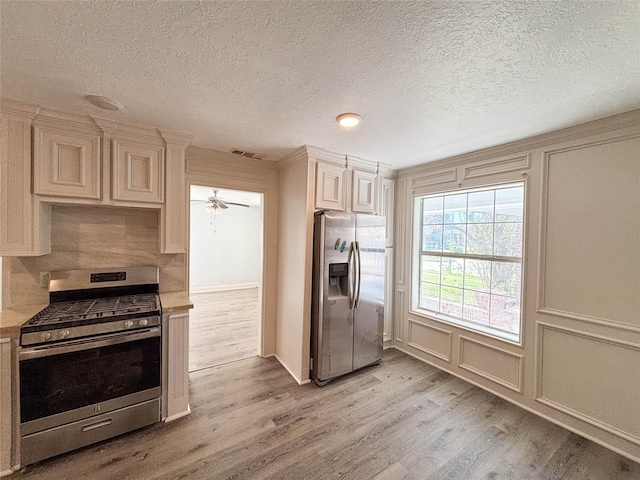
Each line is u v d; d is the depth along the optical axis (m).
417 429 2.12
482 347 2.74
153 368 2.06
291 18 1.09
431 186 3.24
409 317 3.50
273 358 3.33
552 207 2.25
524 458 1.86
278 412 2.30
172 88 1.64
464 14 1.06
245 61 1.38
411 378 2.89
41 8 1.04
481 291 2.88
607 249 1.98
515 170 2.47
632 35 1.15
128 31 1.17
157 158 2.33
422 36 1.18
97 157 2.09
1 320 1.79
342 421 2.20
